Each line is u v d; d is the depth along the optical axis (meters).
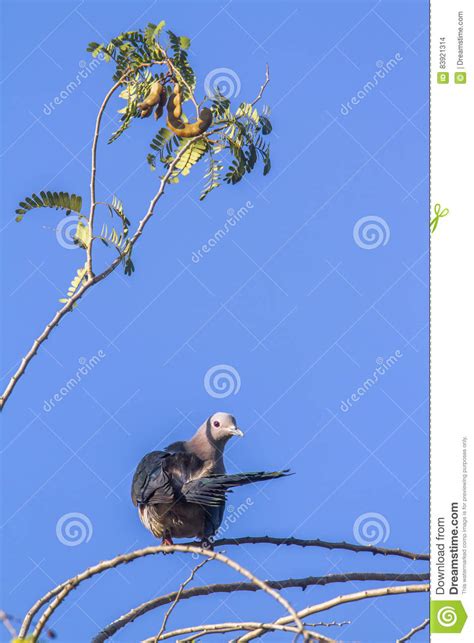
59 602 4.74
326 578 6.30
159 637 5.52
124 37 6.23
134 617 5.90
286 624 5.64
